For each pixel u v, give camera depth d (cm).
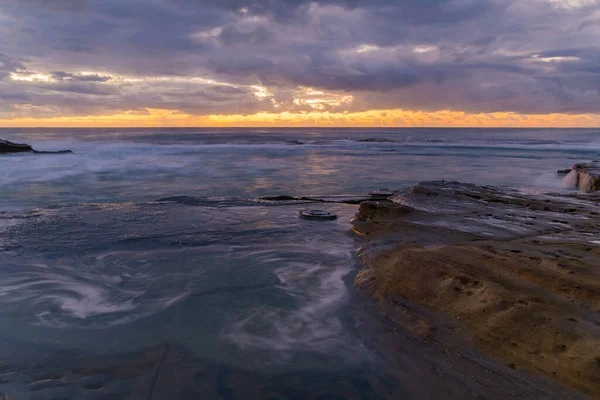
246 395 270
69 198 1348
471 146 4394
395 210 745
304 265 529
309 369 299
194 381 284
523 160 2817
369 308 402
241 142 5322
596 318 307
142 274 491
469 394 265
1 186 1591
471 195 905
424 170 2203
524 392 261
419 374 290
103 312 392
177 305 407
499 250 461
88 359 312
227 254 570
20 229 680
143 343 336
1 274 488
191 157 3008
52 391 273
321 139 6688
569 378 263
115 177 1905
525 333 308
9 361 309
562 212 731
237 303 413
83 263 527
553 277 369
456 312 358
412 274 432
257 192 1499
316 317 384
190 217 791
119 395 269
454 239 571
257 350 325
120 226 710
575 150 3647
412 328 353
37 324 368
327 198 1049
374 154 3450
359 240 644
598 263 396
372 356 316
